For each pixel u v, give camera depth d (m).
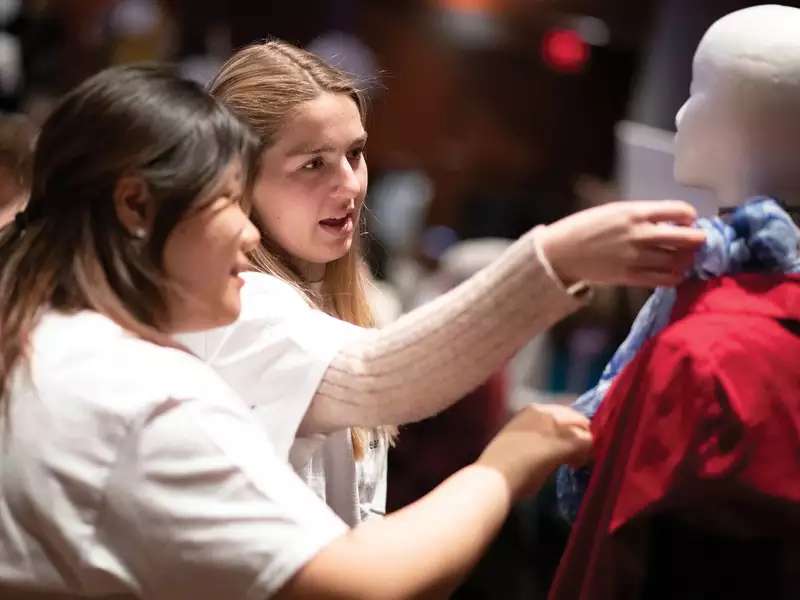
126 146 1.90
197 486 1.85
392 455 4.03
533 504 4.28
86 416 1.86
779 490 1.86
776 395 1.88
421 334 2.04
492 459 2.02
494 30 6.25
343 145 2.45
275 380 2.19
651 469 1.91
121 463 1.85
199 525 1.83
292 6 6.14
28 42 5.79
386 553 1.84
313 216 2.45
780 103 2.04
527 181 6.32
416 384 2.06
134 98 1.92
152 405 1.86
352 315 2.70
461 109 6.34
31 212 2.02
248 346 2.23
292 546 1.83
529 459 2.01
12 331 1.94
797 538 1.89
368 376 2.11
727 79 2.08
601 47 6.01
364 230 2.75
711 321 1.94
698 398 1.88
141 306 1.94
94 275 1.94
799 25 2.07
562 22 6.09
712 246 1.97
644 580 1.94
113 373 1.88
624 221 1.90
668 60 3.66
